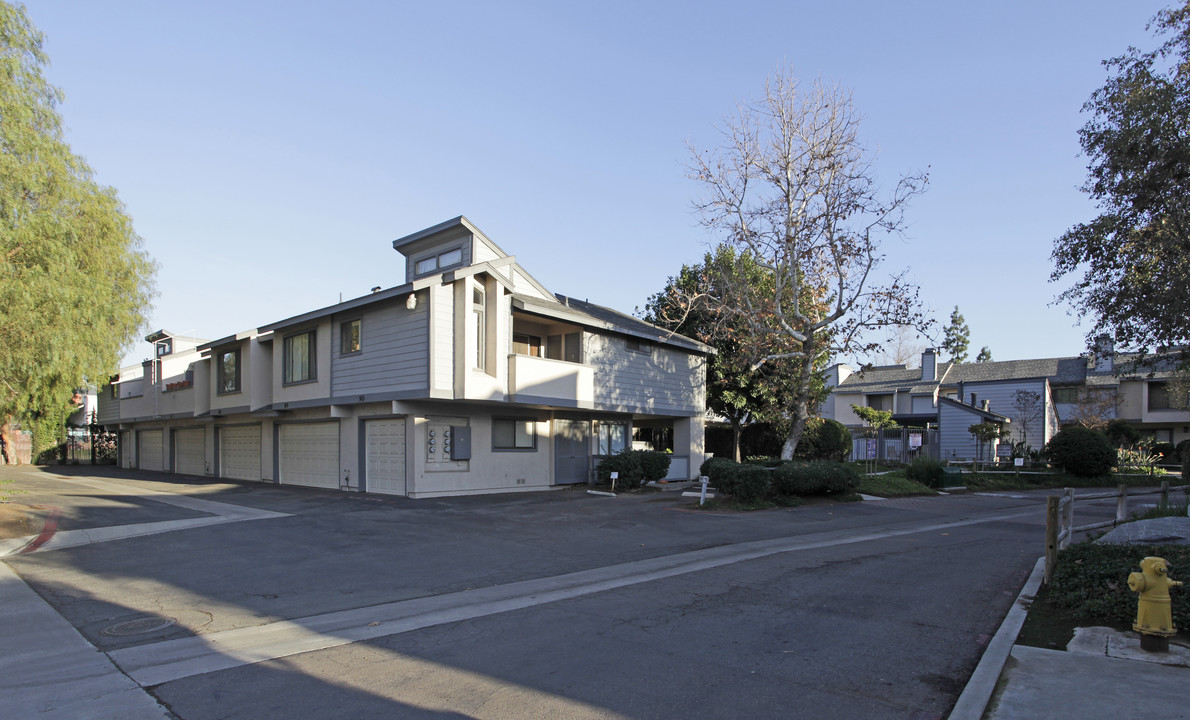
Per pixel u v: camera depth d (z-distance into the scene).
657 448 29.41
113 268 22.09
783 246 21.27
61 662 6.04
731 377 28.80
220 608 7.87
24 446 40.12
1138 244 12.88
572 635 6.65
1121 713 4.54
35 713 4.93
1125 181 12.59
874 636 6.55
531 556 10.92
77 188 15.90
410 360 17.56
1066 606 7.29
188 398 28.14
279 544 11.80
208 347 25.92
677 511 16.27
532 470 21.36
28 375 15.47
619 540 12.41
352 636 6.76
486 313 18.30
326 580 9.26
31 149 14.00
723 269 23.73
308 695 5.21
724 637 6.53
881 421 33.03
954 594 8.23
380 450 19.30
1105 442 27.94
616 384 23.12
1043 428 40.03
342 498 18.22
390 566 10.15
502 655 6.09
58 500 17.83
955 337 80.06
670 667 5.71
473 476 19.50
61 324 14.47
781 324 21.75
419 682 5.45
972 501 20.30
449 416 18.98
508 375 18.66
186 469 30.66
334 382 19.94
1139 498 22.36
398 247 24.16
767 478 17.44
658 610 7.56
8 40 13.80
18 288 13.00
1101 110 12.98
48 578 9.32
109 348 19.89
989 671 5.37
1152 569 5.86
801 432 22.81
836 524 14.62
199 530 13.13
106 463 41.19
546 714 4.79
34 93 14.40
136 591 8.65
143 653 6.28
